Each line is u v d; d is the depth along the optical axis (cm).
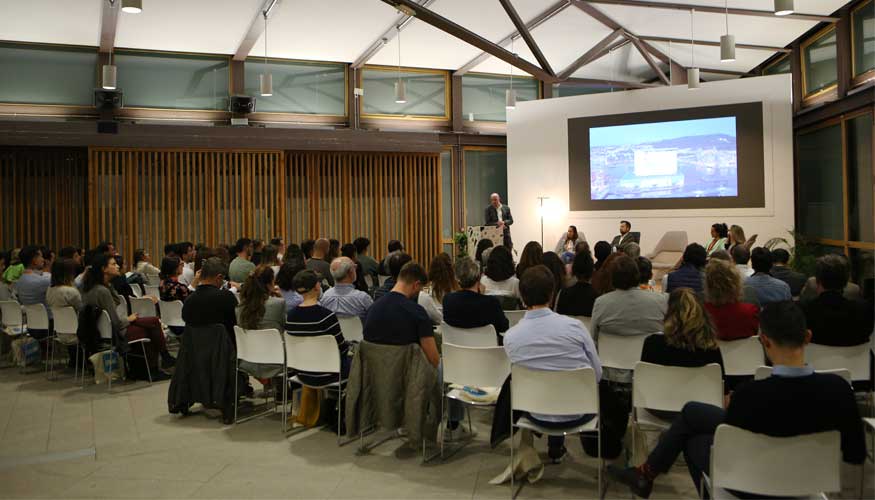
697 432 296
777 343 241
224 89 1238
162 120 1195
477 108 1443
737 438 242
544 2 1049
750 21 1066
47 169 1029
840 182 1048
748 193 1140
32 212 1020
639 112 1218
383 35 1155
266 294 479
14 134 977
